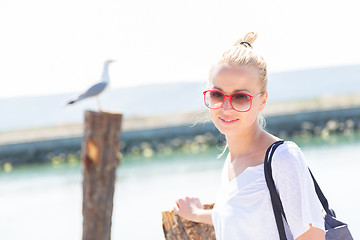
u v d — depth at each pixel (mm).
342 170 17984
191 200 3021
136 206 15477
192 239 2990
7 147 28984
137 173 22047
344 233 2256
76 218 15359
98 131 3840
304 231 2135
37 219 15477
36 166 28016
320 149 24672
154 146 29953
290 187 2162
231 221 2367
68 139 29531
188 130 30734
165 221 3066
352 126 30719
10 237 13602
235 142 2473
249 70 2338
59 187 20828
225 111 2355
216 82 2381
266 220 2279
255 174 2336
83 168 3936
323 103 38438
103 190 3928
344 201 13500
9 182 23234
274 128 31109
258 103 2398
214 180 18656
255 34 2494
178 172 21281
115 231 12781
